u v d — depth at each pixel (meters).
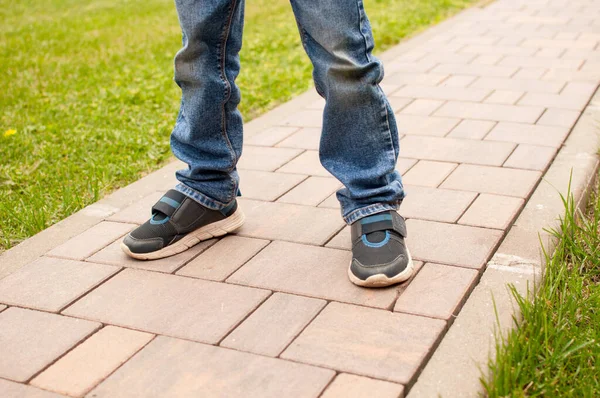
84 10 8.38
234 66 2.30
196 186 2.39
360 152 2.17
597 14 5.65
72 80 5.04
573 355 1.83
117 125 3.99
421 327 1.92
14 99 4.56
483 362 1.80
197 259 2.36
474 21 5.73
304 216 2.63
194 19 2.11
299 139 3.46
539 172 2.88
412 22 6.06
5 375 1.84
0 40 6.67
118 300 2.15
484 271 2.21
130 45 6.13
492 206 2.61
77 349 1.93
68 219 2.76
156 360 1.86
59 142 3.79
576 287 2.10
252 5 7.74
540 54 4.64
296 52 5.45
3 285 2.28
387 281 2.09
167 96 4.48
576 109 3.59
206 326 1.99
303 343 1.89
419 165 3.04
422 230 2.46
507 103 3.74
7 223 2.86
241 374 1.78
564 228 2.36
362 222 2.19
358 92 2.07
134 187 3.04
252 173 3.07
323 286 2.15
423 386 1.73
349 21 2.01
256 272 2.26
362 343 1.87
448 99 3.87
